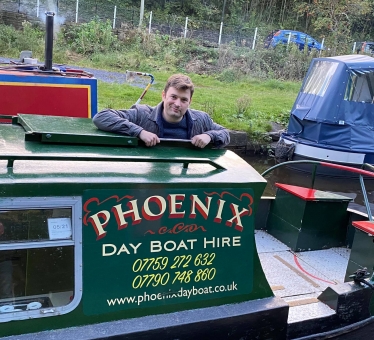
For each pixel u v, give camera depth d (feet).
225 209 8.64
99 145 9.18
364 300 10.39
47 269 7.45
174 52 75.10
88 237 7.61
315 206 14.44
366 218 14.80
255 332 8.82
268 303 9.00
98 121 9.66
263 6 116.78
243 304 8.87
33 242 7.22
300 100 40.83
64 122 10.08
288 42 81.41
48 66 18.67
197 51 76.84
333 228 15.05
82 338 7.39
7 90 16.58
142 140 9.55
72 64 61.26
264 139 43.52
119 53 68.85
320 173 37.91
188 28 90.63
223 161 9.60
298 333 9.68
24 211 7.18
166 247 8.20
